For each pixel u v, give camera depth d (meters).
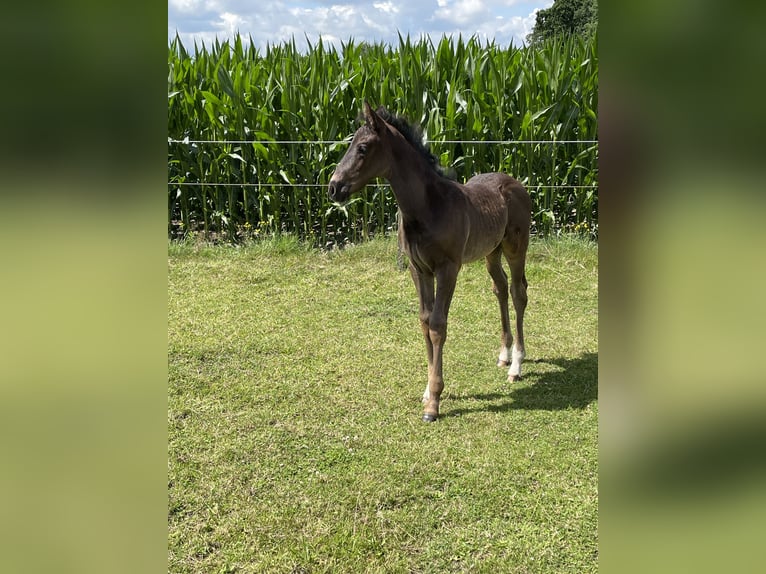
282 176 8.12
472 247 4.07
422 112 8.07
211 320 5.68
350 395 4.21
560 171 8.16
